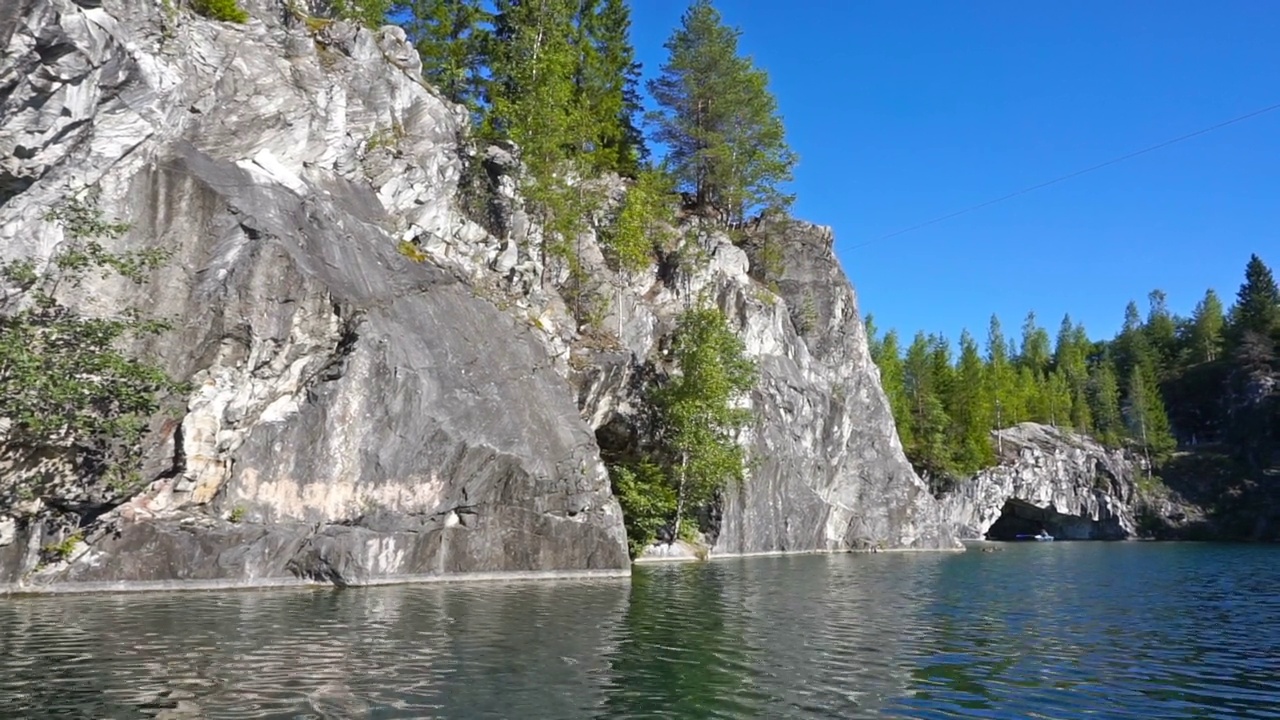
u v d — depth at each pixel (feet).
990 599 81.41
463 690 36.94
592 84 173.88
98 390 65.62
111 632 48.37
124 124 74.64
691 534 139.54
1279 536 270.87
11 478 65.26
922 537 204.13
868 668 44.93
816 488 178.40
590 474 100.83
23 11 65.31
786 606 71.51
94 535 67.72
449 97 154.20
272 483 77.15
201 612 56.59
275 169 89.25
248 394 77.61
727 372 139.54
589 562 96.73
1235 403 320.29
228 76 86.43
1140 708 37.86
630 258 150.82
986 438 282.97
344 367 82.53
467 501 87.56
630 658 45.60
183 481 72.64
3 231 67.87
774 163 192.75
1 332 64.44
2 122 67.26
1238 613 72.18
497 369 98.12
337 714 32.42
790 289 203.41
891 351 303.27
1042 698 39.29
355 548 77.05
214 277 77.61
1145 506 296.92
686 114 199.82
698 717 34.19
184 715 31.63
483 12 163.94
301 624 52.65
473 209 127.65
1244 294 351.46
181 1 86.07
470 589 77.30
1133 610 73.67
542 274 130.41
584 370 122.62
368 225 95.81
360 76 107.76
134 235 74.79
